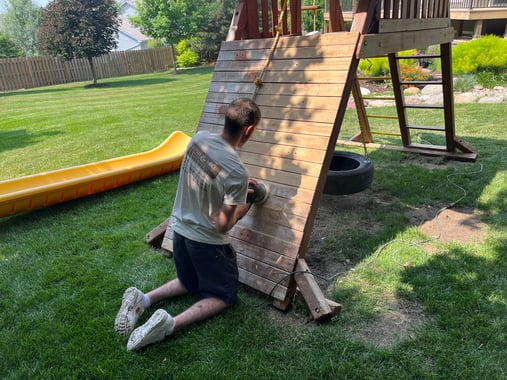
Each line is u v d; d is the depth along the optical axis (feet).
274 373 6.99
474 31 47.37
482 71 32.30
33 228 13.15
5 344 7.96
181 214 7.79
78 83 68.08
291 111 9.78
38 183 15.85
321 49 9.66
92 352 7.63
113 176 15.70
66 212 14.30
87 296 9.40
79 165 18.40
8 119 33.83
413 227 11.95
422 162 17.57
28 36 122.62
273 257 9.03
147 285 9.77
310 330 8.01
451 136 17.26
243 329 8.05
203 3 84.33
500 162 16.57
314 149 9.14
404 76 35.04
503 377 6.63
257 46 11.16
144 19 74.59
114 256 11.18
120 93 49.73
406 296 8.85
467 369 6.82
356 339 7.70
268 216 9.42
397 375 6.81
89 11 61.52
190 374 7.04
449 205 13.25
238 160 7.16
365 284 9.41
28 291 9.75
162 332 7.59
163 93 47.32
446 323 7.88
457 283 9.07
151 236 11.60
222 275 8.01
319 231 12.10
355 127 24.13
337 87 9.12
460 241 11.03
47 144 24.21
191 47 88.74
